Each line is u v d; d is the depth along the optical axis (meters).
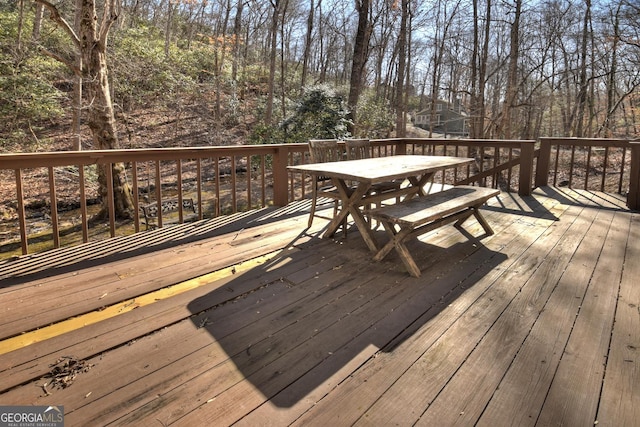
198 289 2.42
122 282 2.51
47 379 1.58
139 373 1.62
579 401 1.46
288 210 4.54
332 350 1.79
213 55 16.30
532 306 2.22
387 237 3.51
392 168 3.26
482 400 1.47
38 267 2.74
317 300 2.29
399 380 1.58
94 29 5.97
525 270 2.76
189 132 12.97
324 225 3.91
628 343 1.84
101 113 6.16
